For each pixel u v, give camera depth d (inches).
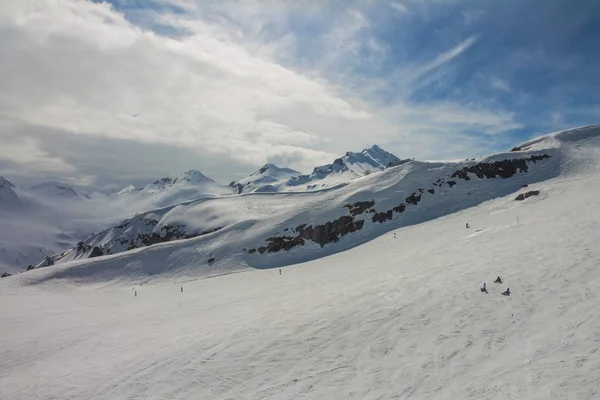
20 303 2158.0
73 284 2787.9
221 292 2018.9
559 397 654.5
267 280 2162.9
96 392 951.0
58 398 951.0
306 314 1197.7
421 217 2682.1
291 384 863.7
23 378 1120.8
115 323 1587.1
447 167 3196.4
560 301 954.7
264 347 1031.0
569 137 3528.5
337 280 1668.3
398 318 1051.9
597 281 996.6
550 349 791.7
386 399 761.0
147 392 914.7
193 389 898.1
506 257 1293.1
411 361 868.0
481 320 960.9
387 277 1440.7
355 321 1080.2
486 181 2955.2
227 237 3080.7
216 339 1136.8
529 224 1676.9
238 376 921.5
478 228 2028.8
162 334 1302.9
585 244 1244.5
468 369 800.3
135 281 2719.0
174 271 2773.1
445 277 1248.8
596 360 722.2
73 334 1498.5
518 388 702.5
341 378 855.7
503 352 826.8
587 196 2044.8
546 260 1187.9
